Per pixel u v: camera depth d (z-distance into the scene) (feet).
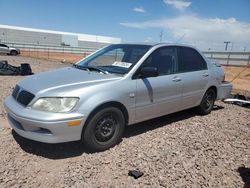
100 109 13.25
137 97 14.88
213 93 21.61
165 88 16.52
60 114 12.20
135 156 13.29
